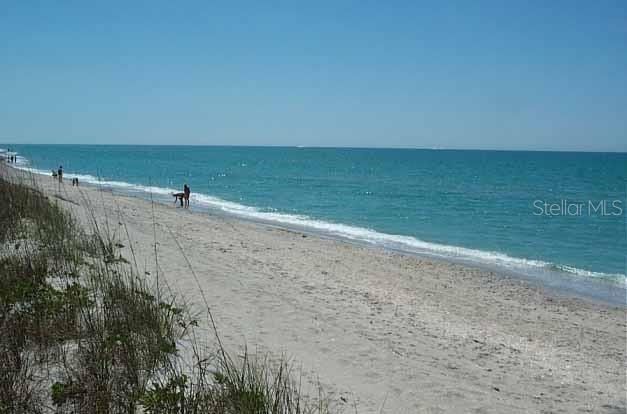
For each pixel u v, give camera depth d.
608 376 7.93
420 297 11.95
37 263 7.54
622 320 11.77
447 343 8.43
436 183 60.88
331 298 10.40
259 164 106.38
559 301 13.12
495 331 9.80
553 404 6.41
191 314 7.48
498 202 40.03
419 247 20.50
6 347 4.84
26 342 5.07
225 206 32.56
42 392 4.35
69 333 5.38
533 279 15.69
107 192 31.00
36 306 5.62
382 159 149.50
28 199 11.84
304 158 150.25
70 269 7.68
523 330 10.22
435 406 5.70
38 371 4.68
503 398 6.29
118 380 4.61
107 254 9.82
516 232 25.30
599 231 25.89
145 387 4.57
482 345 8.66
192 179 60.09
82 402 4.22
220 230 19.48
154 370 4.98
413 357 7.33
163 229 17.62
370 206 35.62
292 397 5.24
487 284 14.41
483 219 29.92
